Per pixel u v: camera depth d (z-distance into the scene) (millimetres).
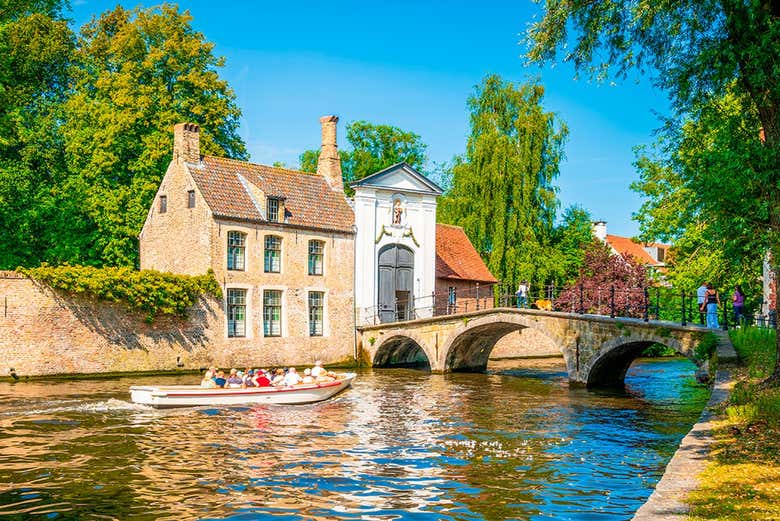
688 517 7199
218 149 38156
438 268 41344
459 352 34406
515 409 21859
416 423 19156
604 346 26656
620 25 15078
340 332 36344
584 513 10969
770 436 10891
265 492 12133
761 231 14664
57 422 18375
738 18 13641
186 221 32938
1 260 32469
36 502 11445
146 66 36625
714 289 28891
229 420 19328
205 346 31359
